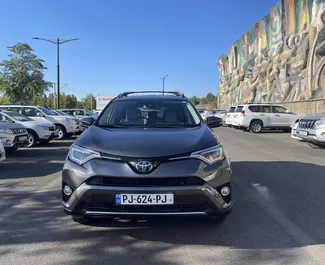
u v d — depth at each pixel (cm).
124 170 331
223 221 410
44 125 1251
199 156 344
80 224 410
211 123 526
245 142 1345
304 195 543
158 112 491
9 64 4197
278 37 2756
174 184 332
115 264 311
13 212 457
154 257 325
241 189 579
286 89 2553
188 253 334
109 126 450
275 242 360
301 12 2330
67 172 352
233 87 4338
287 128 1959
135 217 335
